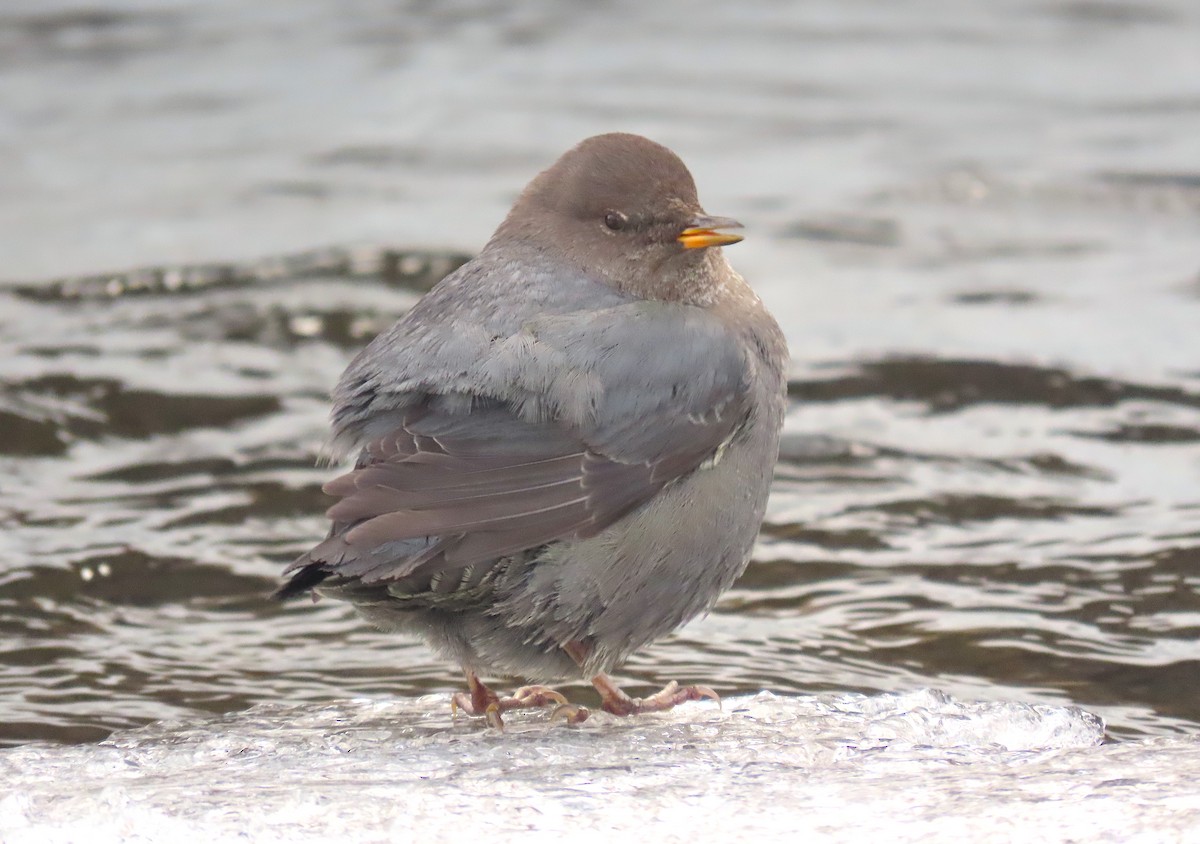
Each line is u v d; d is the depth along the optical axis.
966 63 27.88
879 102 25.70
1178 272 18.61
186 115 24.72
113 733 8.80
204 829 6.66
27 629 10.84
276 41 28.28
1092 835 6.31
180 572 11.79
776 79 26.86
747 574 11.81
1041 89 26.41
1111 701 9.73
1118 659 10.32
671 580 8.70
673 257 9.20
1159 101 25.64
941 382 15.48
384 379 8.49
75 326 16.66
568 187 9.27
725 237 9.05
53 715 9.55
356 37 28.61
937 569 11.78
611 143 9.30
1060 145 23.52
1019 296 17.89
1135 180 21.98
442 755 7.91
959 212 20.97
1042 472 13.55
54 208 20.62
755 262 19.09
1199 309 17.28
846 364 15.91
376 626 8.88
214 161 22.66
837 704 8.98
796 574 11.79
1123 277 18.48
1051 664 10.27
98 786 7.18
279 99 25.47
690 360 8.73
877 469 13.70
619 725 8.69
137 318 16.94
